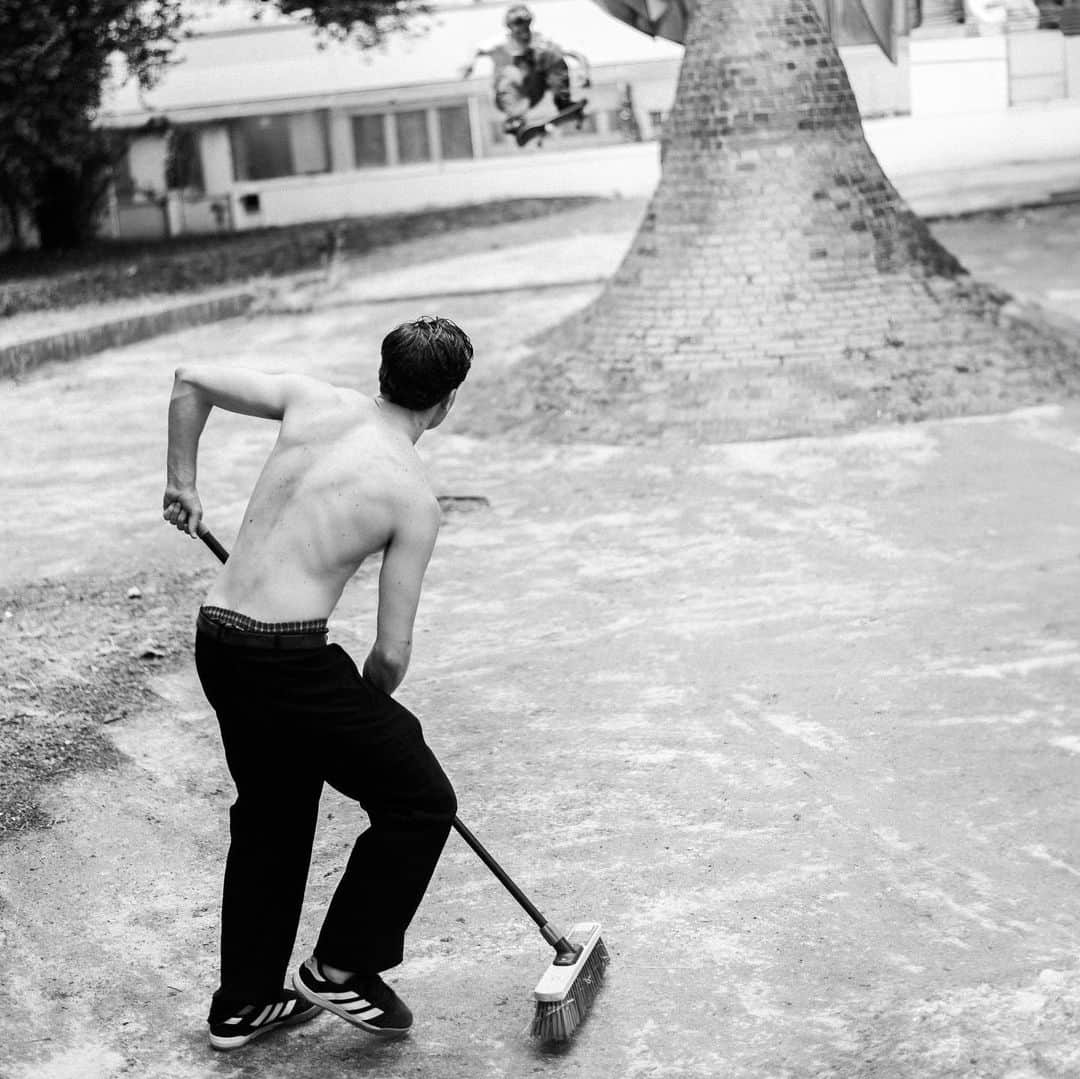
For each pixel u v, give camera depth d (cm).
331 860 452
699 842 448
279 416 354
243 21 2089
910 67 2064
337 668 337
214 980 387
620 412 976
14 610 680
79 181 2048
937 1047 333
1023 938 383
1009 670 569
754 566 715
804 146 1030
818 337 983
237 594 337
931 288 1027
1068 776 478
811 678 574
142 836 470
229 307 1589
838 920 398
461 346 349
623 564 733
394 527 335
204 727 560
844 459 877
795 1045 343
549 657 616
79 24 1792
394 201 2127
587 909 412
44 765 518
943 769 489
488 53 2086
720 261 1016
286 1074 345
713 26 1049
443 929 406
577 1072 339
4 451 1041
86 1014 372
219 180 2127
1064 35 2052
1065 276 1465
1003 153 2075
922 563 702
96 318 1488
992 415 941
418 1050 351
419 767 343
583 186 2112
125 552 785
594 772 503
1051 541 721
